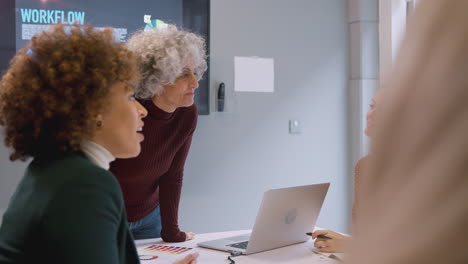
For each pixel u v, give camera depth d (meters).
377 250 0.16
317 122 3.59
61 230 0.87
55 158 1.00
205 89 3.22
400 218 0.16
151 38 1.90
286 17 3.47
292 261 1.63
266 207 1.64
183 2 3.15
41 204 0.90
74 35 1.03
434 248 0.15
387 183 0.17
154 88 1.85
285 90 3.49
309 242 1.91
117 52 1.07
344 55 3.65
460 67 0.15
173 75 1.83
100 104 1.01
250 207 3.40
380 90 0.17
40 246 0.89
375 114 0.18
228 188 3.33
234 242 1.86
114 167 1.89
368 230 0.17
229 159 3.33
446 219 0.15
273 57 3.44
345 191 3.69
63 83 0.97
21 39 2.80
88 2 2.93
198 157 3.25
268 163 3.44
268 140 3.44
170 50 1.84
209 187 3.28
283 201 1.69
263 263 1.60
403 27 0.17
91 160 1.04
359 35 3.58
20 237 0.91
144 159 1.91
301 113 3.54
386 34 3.50
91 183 0.92
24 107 0.98
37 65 1.00
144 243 1.93
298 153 3.54
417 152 0.16
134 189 2.00
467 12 0.15
